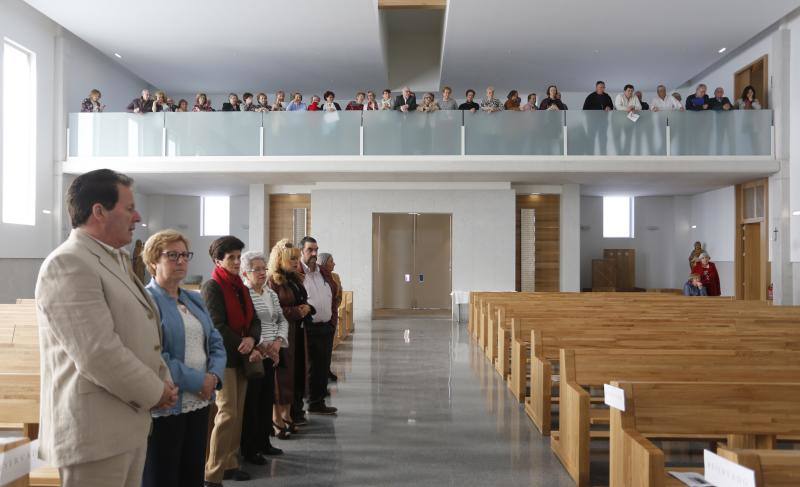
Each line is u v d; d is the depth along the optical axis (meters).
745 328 7.02
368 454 5.19
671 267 21.88
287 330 5.12
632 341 5.91
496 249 17.23
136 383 2.29
